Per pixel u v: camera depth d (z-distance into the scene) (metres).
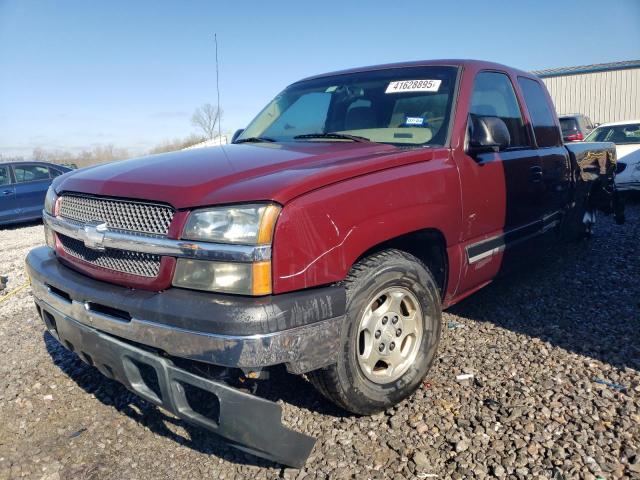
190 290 2.26
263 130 4.07
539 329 3.90
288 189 2.25
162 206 2.36
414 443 2.61
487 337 3.79
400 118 3.50
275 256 2.18
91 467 2.59
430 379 3.20
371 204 2.54
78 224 2.71
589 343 3.62
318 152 2.95
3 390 3.37
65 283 2.69
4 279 6.05
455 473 2.39
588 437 2.58
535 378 3.16
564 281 5.03
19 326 4.59
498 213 3.58
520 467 2.39
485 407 2.88
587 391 2.99
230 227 2.19
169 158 3.00
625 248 6.22
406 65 3.90
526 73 4.58
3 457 2.70
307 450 2.34
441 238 3.10
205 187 2.34
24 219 12.27
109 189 2.58
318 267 2.30
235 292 2.18
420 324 2.90
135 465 2.59
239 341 2.09
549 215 4.48
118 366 2.49
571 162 4.94
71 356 3.85
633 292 4.64
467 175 3.24
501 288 4.88
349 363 2.50
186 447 2.72
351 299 2.46
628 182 9.84
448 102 3.42
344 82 4.02
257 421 2.20
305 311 2.22
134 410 3.09
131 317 2.35
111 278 2.50
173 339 2.20
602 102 24.34
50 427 2.95
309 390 3.13
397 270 2.66
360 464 2.48
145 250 2.34
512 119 4.05
